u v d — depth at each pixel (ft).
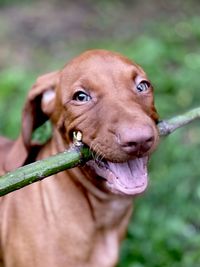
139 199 2.18
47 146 1.60
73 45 3.33
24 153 1.57
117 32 3.46
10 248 1.57
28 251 1.54
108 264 1.61
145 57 2.87
